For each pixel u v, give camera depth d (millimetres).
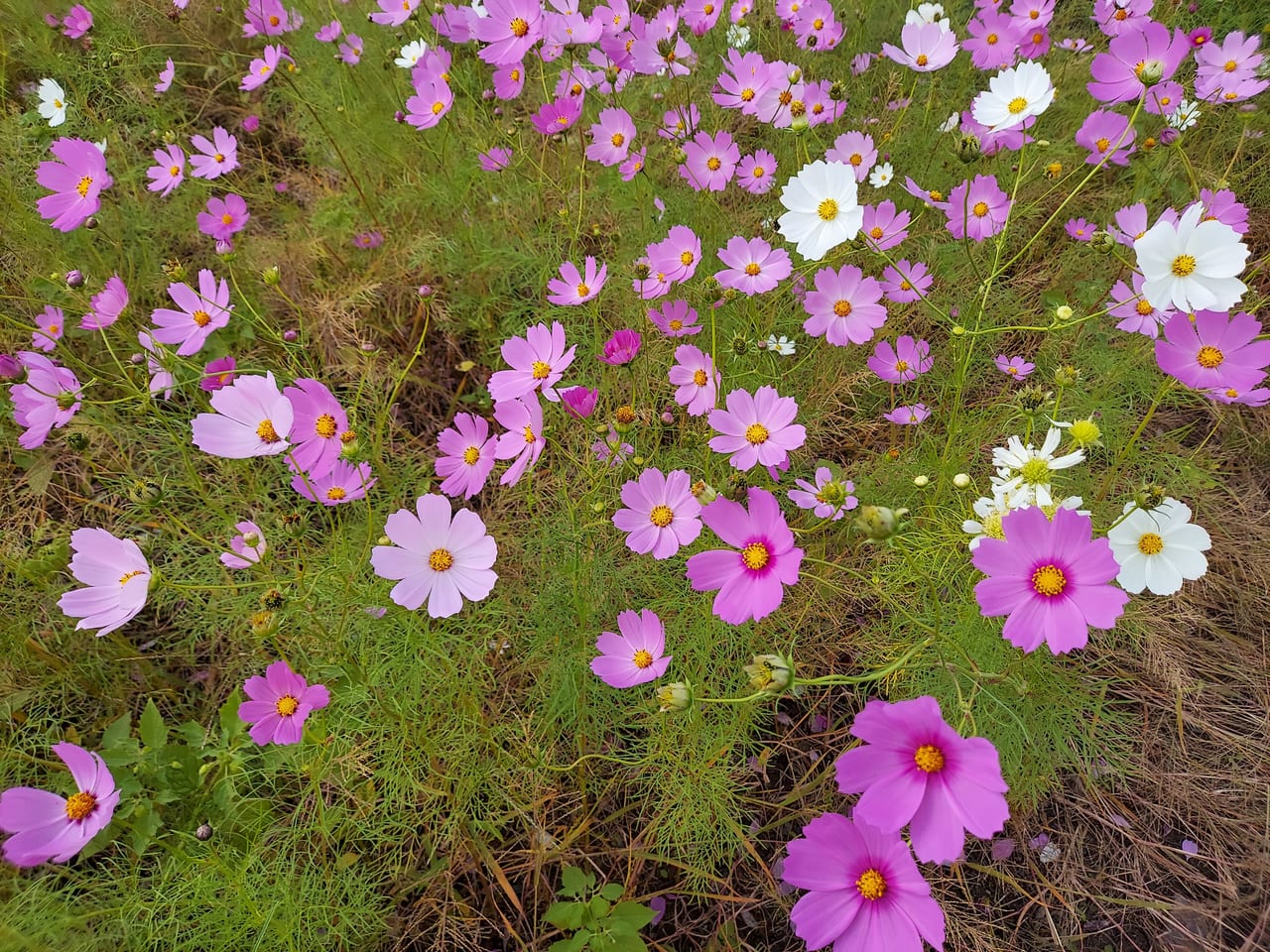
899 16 1378
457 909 698
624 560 849
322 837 672
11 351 979
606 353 777
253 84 1138
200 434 646
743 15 1251
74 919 614
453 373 1061
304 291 1086
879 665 785
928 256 1059
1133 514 598
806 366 1003
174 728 781
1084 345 987
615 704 776
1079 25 1426
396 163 1192
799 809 744
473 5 1241
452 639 750
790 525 887
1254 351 661
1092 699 732
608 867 720
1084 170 1147
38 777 732
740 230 1126
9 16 1284
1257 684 770
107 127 1161
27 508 889
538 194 1133
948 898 704
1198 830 715
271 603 631
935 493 825
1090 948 681
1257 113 1021
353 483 749
